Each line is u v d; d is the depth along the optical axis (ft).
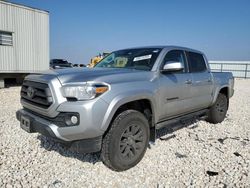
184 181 9.62
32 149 12.43
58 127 9.21
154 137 12.16
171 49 13.84
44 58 47.44
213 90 17.31
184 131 16.26
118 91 9.69
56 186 9.04
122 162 10.14
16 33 42.24
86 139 9.32
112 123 9.84
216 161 11.53
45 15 46.80
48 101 9.42
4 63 40.91
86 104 8.87
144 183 9.46
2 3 39.55
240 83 75.15
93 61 55.62
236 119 20.86
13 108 22.97
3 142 13.29
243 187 9.23
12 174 9.80
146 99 11.10
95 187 9.08
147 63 12.67
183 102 13.99
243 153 12.62
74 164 10.90
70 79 9.53
